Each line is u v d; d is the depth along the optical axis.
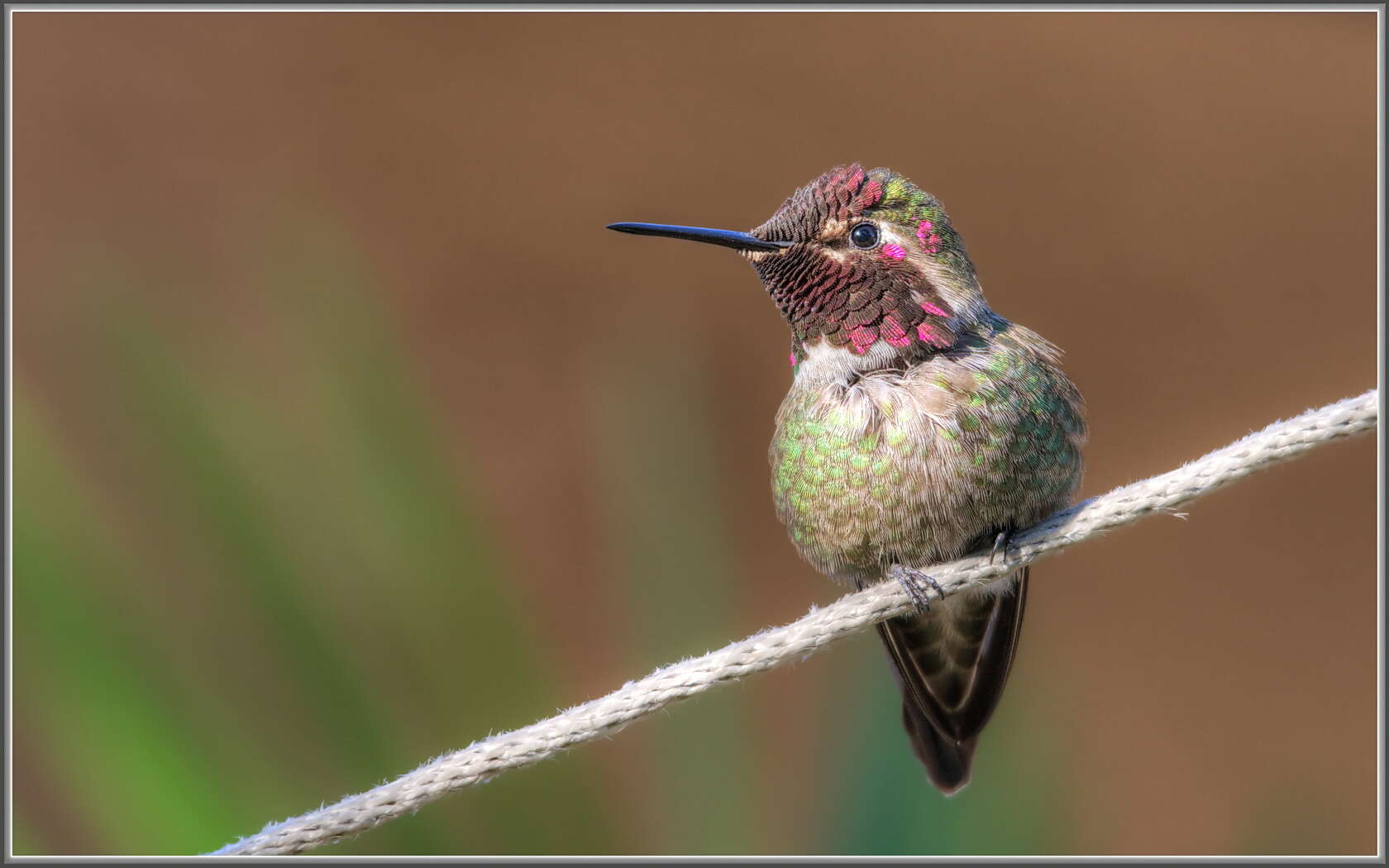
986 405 2.20
